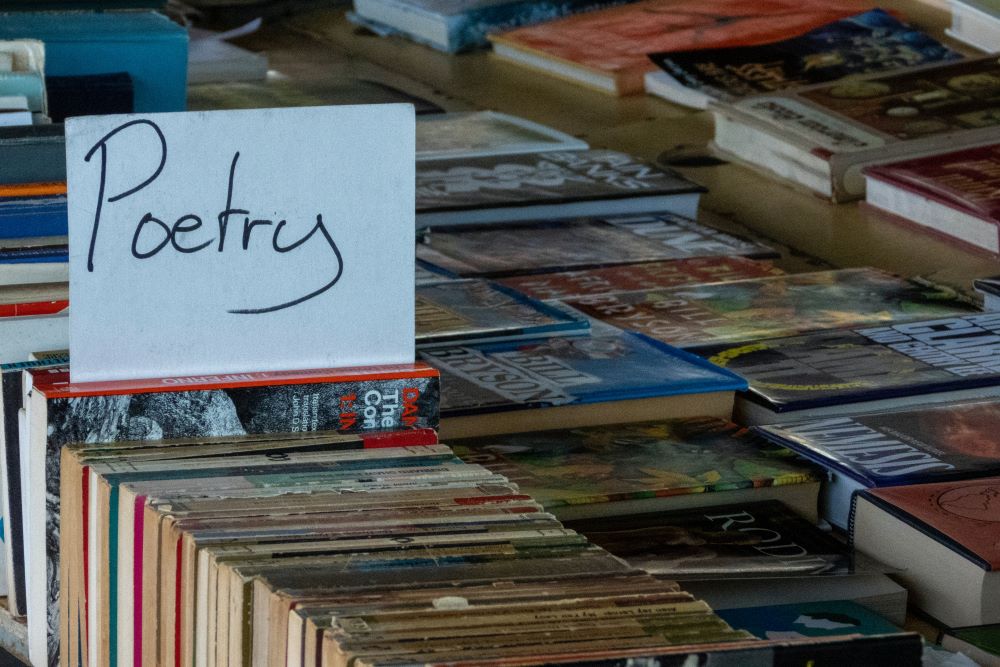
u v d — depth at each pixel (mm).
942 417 2520
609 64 5340
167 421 1860
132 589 1697
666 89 5188
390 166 1934
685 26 5695
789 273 3654
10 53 2713
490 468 2279
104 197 1835
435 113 4996
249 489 1716
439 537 1602
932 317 3076
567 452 2359
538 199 3861
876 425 2479
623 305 3129
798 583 2027
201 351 1905
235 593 1475
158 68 3695
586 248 3594
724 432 2473
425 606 1416
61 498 1826
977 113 4484
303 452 1853
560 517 2156
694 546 2068
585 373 2602
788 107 4570
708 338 2898
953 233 3869
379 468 1822
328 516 1648
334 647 1326
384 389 1933
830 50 5285
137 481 1722
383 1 6266
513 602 1434
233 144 1870
